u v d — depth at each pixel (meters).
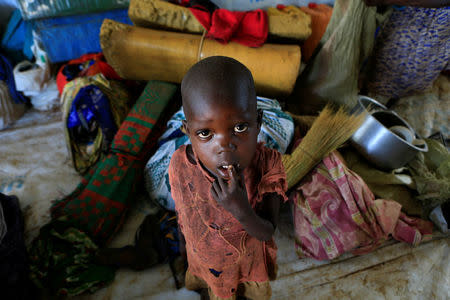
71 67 2.53
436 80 2.61
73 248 1.59
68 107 2.07
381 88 2.46
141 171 1.93
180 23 2.14
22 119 2.67
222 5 2.54
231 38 2.05
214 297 1.17
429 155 1.94
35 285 1.49
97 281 1.53
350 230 1.62
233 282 1.04
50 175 2.17
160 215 1.86
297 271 1.62
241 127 0.58
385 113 2.01
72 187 2.09
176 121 1.91
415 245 1.72
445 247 1.73
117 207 1.77
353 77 2.22
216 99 0.54
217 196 0.68
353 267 1.64
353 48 2.12
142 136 1.96
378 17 2.20
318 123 1.70
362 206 1.63
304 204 1.73
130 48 2.04
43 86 2.62
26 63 2.63
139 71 2.20
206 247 0.91
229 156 0.61
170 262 1.62
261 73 2.04
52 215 1.81
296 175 1.68
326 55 2.17
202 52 2.00
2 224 1.42
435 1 1.68
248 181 0.78
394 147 1.70
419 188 1.82
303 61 2.52
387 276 1.61
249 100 0.57
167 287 1.56
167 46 2.00
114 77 2.44
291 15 2.19
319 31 2.39
